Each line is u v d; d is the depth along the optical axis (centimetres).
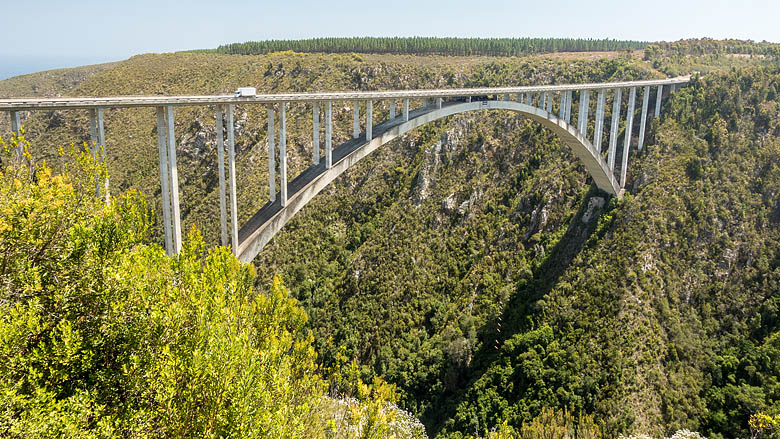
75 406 759
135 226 1148
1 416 695
